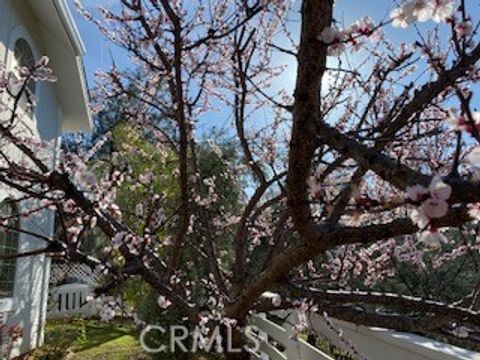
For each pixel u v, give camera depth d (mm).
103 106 4770
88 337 7410
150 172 3117
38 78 2707
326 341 3639
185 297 3455
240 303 2861
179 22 2527
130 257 2615
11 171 2148
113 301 2387
